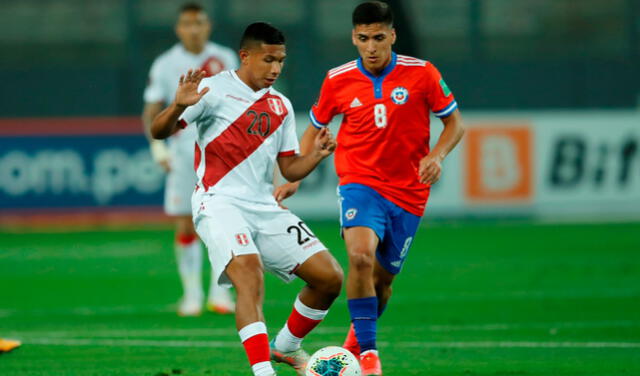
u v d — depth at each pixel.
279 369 23.56
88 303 36.78
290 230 20.89
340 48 73.81
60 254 51.81
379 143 22.11
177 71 34.88
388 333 29.14
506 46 74.38
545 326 30.14
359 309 21.11
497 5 76.19
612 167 61.59
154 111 34.91
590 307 33.97
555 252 49.88
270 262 21.05
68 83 67.50
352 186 22.19
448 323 30.95
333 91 22.50
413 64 22.20
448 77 67.69
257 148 20.97
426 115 22.38
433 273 43.50
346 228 21.91
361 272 21.06
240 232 20.09
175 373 23.11
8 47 75.75
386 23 21.55
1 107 67.38
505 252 50.22
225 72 21.33
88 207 60.56
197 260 34.25
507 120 60.97
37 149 60.44
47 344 27.64
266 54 20.66
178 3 72.00
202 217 20.72
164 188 60.94
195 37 34.56
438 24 74.12
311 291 21.02
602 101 68.06
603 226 60.94
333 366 19.16
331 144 21.12
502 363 24.17
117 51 75.56
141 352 26.23
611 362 24.14
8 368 24.02
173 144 34.00
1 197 60.22
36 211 60.38
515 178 61.03
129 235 59.69
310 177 60.41
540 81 67.88
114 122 60.66
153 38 70.88
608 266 44.78
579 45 74.19
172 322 31.86
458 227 62.12
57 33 76.19
